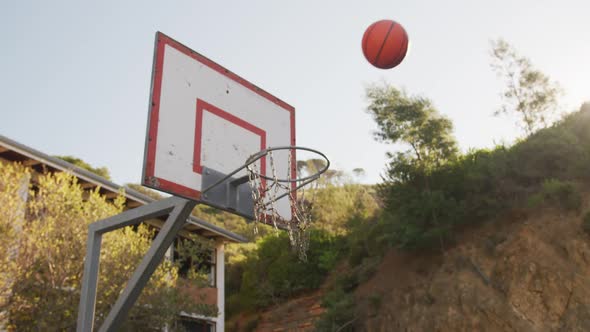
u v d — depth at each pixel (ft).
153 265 19.13
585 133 65.10
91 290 20.44
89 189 50.90
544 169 63.82
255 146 20.97
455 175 68.85
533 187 62.34
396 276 68.69
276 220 20.58
